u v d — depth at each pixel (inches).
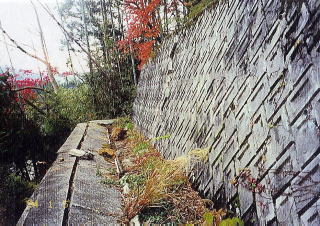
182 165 167.5
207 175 142.9
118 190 174.7
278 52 93.0
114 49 620.1
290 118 83.1
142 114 370.6
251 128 105.1
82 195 153.4
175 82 234.4
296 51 83.4
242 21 125.4
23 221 129.6
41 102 472.4
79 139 293.6
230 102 126.0
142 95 405.1
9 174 285.1
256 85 105.4
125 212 142.2
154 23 450.9
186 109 192.1
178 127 205.2
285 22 91.0
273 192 87.3
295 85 82.5
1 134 339.9
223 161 126.2
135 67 615.8
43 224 125.6
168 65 268.1
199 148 156.6
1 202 244.8
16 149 359.6
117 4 647.8
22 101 417.7
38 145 401.1
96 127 402.9
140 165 215.9
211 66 157.0
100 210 143.2
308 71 77.5
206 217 115.3
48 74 628.1
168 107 244.2
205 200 136.5
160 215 136.6
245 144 108.6
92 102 539.8
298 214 75.4
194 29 207.2
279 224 83.3
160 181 152.6
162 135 248.7
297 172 77.9
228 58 135.2
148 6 428.8
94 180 181.8
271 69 96.2
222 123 132.0
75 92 545.0
